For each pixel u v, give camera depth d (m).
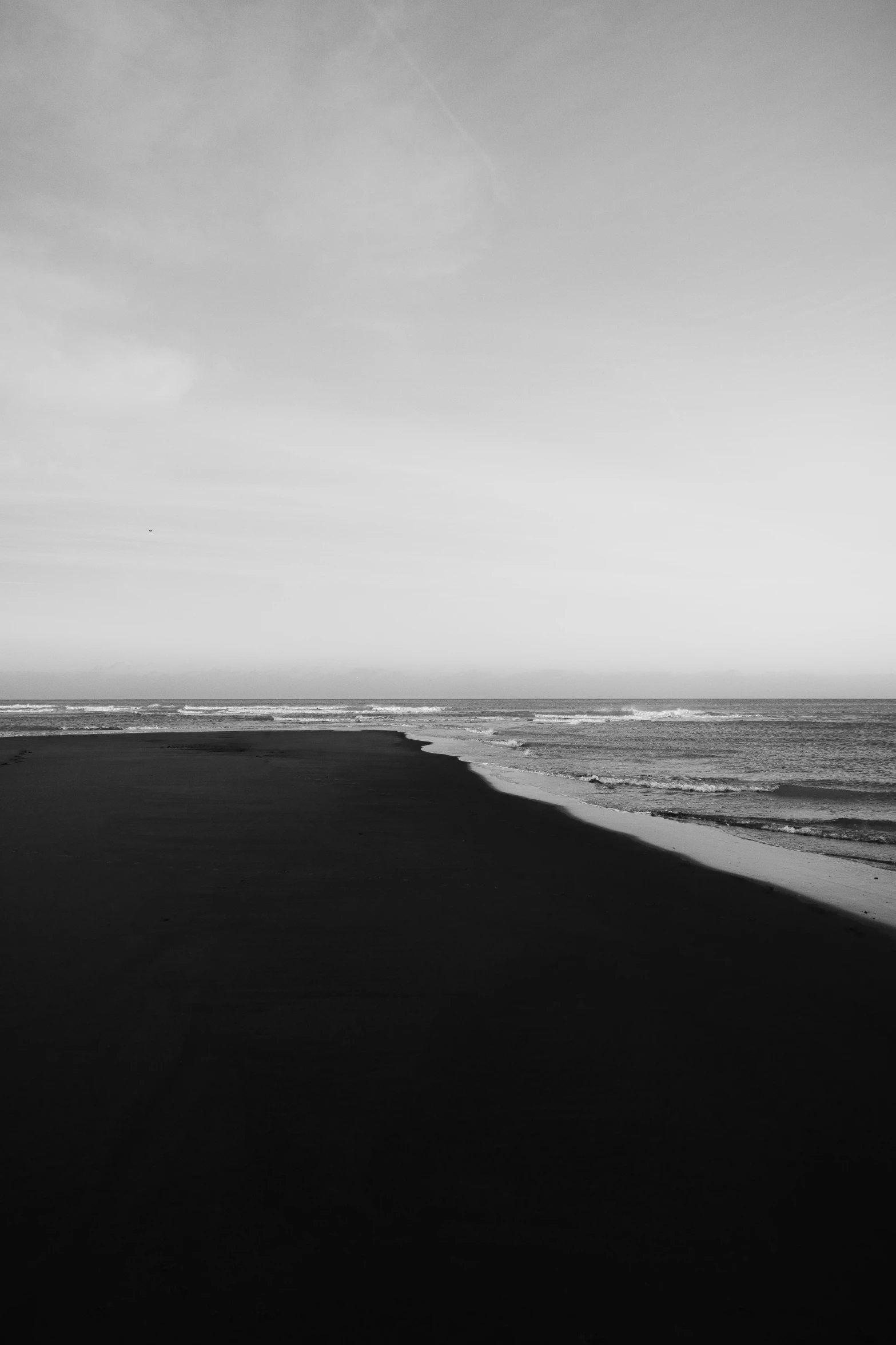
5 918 5.63
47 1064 3.44
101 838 8.80
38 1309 2.07
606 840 9.84
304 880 7.08
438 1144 2.92
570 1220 2.51
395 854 8.47
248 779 15.56
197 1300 2.13
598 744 32.59
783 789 16.22
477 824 10.72
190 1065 3.48
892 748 30.48
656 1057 3.70
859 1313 2.15
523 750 28.81
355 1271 2.26
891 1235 2.47
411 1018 4.09
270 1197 2.57
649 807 13.83
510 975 4.80
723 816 12.72
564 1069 3.56
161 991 4.34
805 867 8.66
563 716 75.38
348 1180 2.68
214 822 10.17
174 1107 3.11
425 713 83.19
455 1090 3.33
